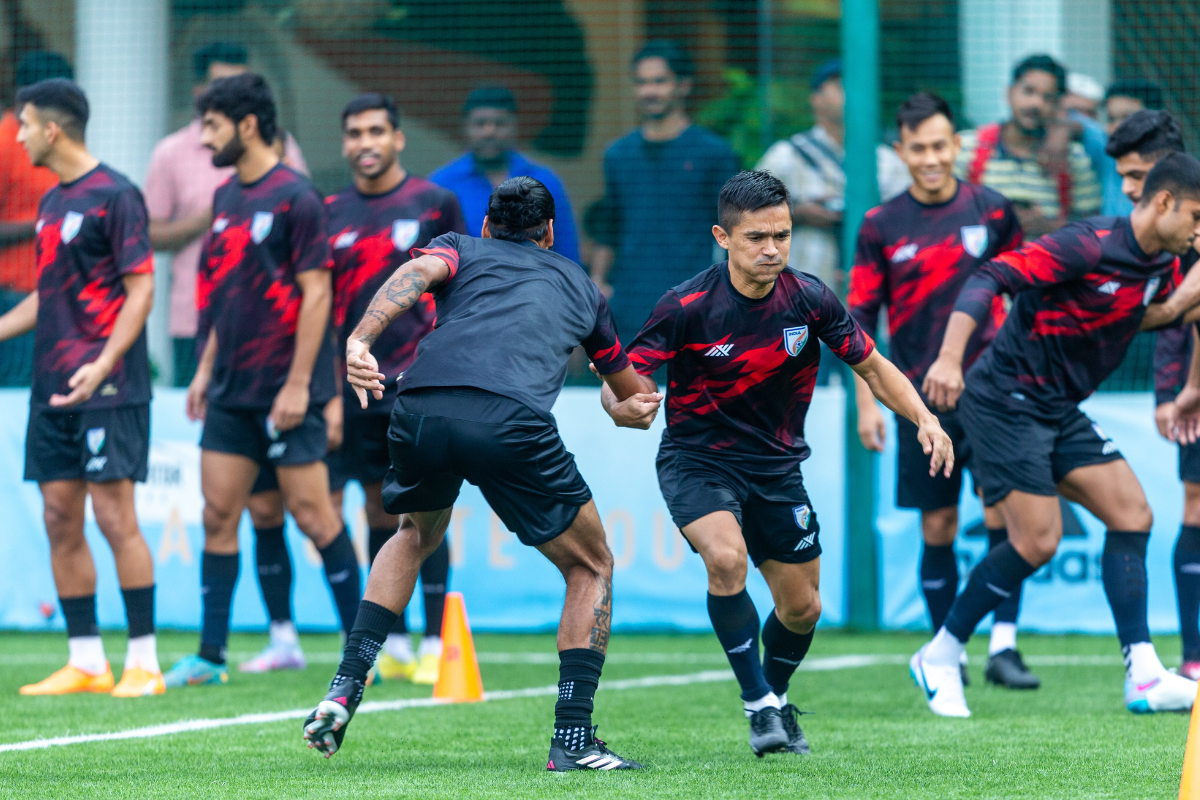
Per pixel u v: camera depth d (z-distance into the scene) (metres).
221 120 21.45
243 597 29.95
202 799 12.16
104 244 20.52
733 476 14.97
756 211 13.91
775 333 14.62
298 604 29.75
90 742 15.81
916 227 21.83
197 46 32.66
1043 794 12.24
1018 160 28.64
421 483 13.48
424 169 32.94
